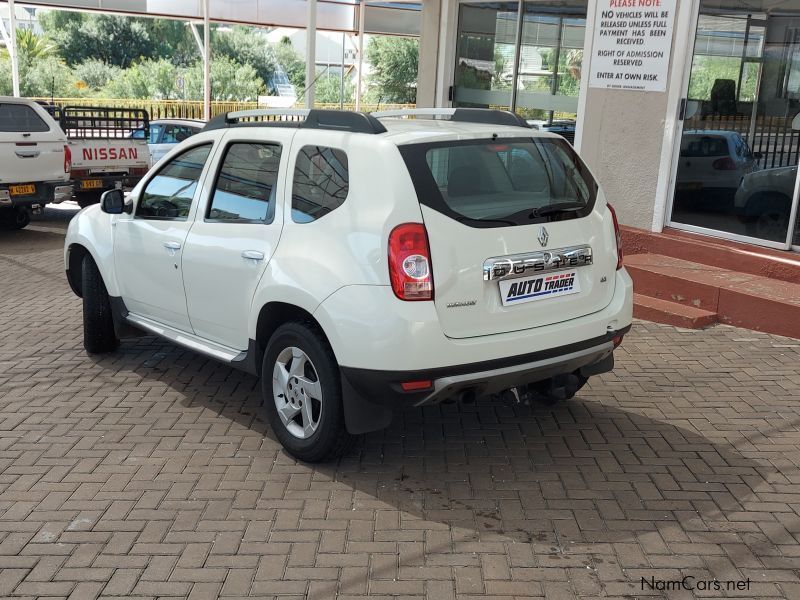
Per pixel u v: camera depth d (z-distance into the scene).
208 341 5.22
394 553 3.69
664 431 4.98
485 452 4.72
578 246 4.39
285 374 4.56
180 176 5.43
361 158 4.12
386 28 22.59
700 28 7.92
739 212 7.87
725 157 7.88
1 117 11.75
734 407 5.34
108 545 3.75
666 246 8.23
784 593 3.38
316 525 3.92
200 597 3.37
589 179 4.69
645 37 8.30
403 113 5.08
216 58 52.91
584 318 4.43
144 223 5.61
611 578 3.49
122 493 4.24
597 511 4.05
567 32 9.88
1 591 3.41
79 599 3.36
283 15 21.27
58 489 4.29
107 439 4.91
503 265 4.07
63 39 51.50
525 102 10.65
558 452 4.71
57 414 5.30
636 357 6.31
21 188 11.92
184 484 4.34
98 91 48.81
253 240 4.63
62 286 9.03
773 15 7.32
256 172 4.79
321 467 4.54
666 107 8.23
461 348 3.95
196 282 5.09
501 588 3.42
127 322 5.97
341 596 3.37
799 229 7.41
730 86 7.77
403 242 3.87
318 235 4.24
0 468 4.53
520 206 4.23
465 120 5.10
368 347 3.93
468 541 3.78
